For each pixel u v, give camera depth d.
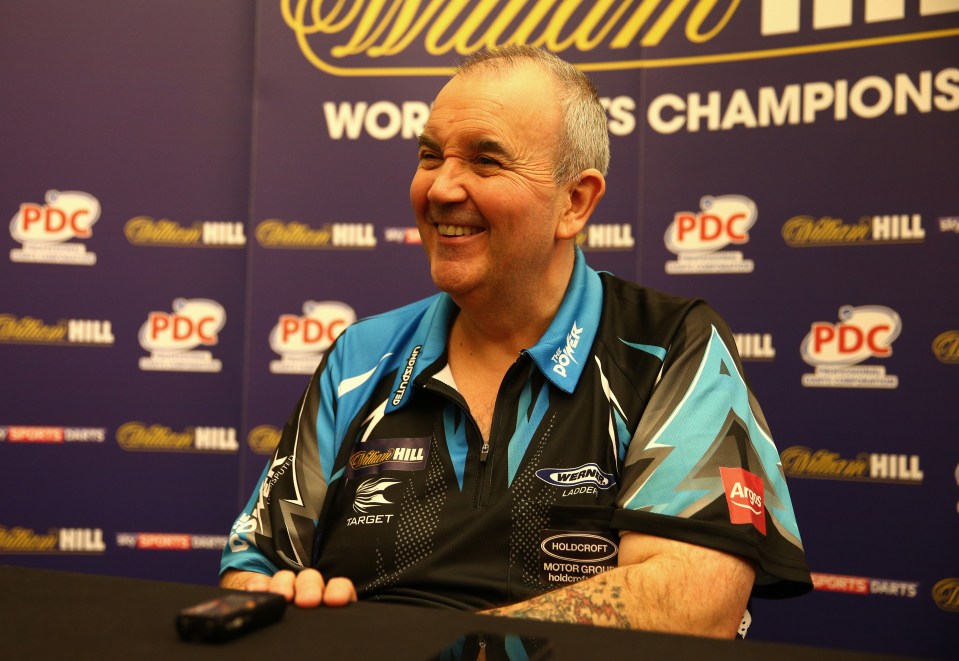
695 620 1.05
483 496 1.23
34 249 3.38
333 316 3.34
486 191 1.25
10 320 3.37
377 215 3.34
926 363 2.87
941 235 2.87
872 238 2.94
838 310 2.97
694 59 3.14
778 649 0.66
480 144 1.26
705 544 1.09
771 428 3.02
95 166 3.40
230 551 1.34
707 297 3.11
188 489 3.39
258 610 0.70
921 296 2.88
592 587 1.07
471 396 1.34
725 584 1.07
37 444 3.36
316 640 0.67
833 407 2.96
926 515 2.85
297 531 1.33
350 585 0.83
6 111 3.38
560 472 1.22
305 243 3.35
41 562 3.35
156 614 0.72
